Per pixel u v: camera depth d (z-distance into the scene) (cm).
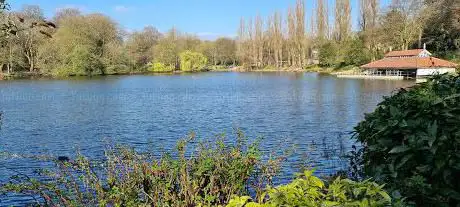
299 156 812
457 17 4391
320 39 7612
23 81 5366
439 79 380
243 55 9588
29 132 1769
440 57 5225
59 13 7088
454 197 273
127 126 1925
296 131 1734
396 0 6031
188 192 276
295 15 8412
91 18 6794
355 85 4300
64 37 6334
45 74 6169
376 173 300
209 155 311
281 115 2252
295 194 189
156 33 9131
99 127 1900
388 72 5578
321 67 7894
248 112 2411
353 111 2367
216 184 290
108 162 304
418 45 5962
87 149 1405
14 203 638
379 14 6278
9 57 5500
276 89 4088
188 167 296
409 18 5906
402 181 273
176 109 2611
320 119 2081
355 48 6581
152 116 2277
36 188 282
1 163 1099
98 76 6775
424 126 292
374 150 314
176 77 6856
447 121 289
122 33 7619
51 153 1348
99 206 254
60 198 277
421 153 286
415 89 373
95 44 6800
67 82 5288
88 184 284
